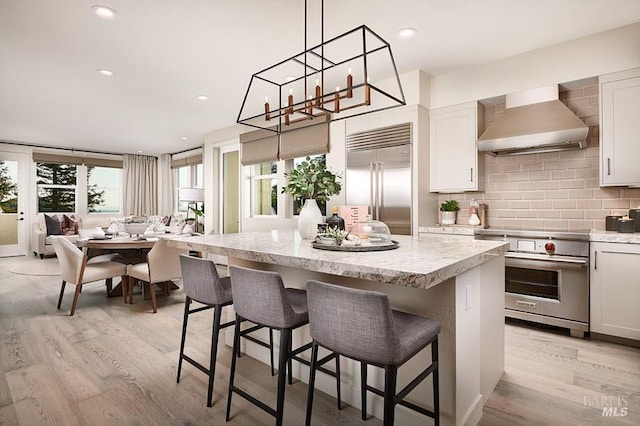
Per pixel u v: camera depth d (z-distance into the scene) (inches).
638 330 102.8
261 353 98.3
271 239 96.3
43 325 127.0
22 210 295.7
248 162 225.1
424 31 114.2
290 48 125.0
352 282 76.0
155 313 142.1
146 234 182.5
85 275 142.8
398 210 151.0
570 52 121.9
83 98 177.0
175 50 126.0
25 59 132.3
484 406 75.8
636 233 107.0
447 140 149.3
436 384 60.0
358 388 75.1
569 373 89.7
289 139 197.0
